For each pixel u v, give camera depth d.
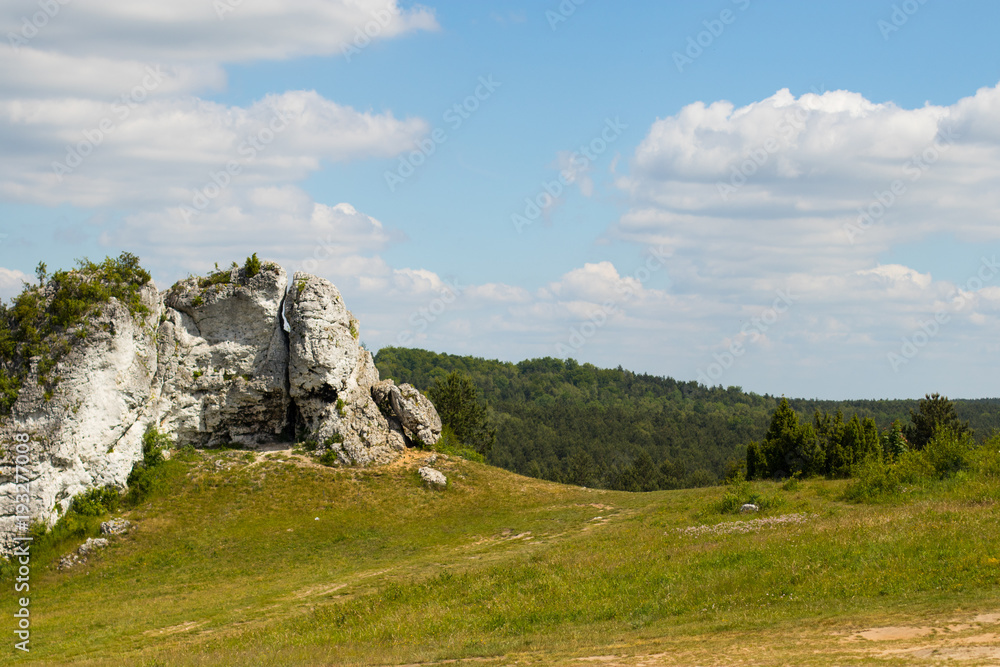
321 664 20.47
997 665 14.34
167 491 48.31
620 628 21.25
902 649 16.11
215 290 54.03
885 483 38.28
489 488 52.97
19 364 43.59
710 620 20.66
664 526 36.88
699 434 167.12
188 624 29.89
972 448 40.91
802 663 15.96
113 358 46.25
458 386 83.62
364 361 60.91
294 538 44.50
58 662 25.70
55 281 45.84
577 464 129.25
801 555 24.81
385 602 27.59
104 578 40.00
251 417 55.56
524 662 18.78
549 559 30.81
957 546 23.11
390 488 51.47
